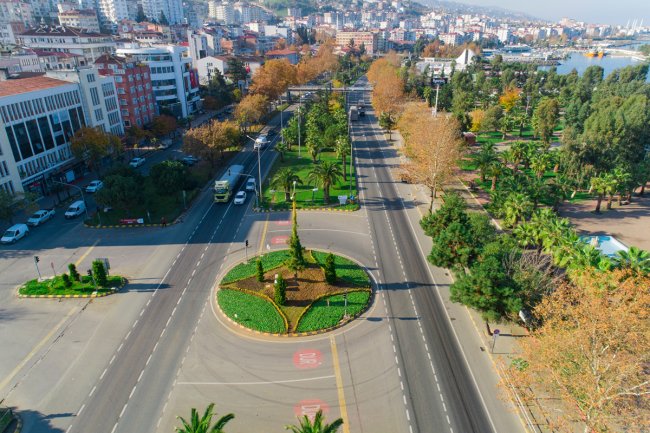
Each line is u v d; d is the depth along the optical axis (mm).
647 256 48219
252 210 82625
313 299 54031
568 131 102375
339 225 76375
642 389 33406
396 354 46344
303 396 40938
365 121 164875
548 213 59250
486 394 41500
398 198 89125
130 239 71188
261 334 48844
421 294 56562
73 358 45469
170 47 152500
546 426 37969
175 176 79812
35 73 109062
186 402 40219
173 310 53094
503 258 50125
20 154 82812
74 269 57312
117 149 102125
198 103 173625
